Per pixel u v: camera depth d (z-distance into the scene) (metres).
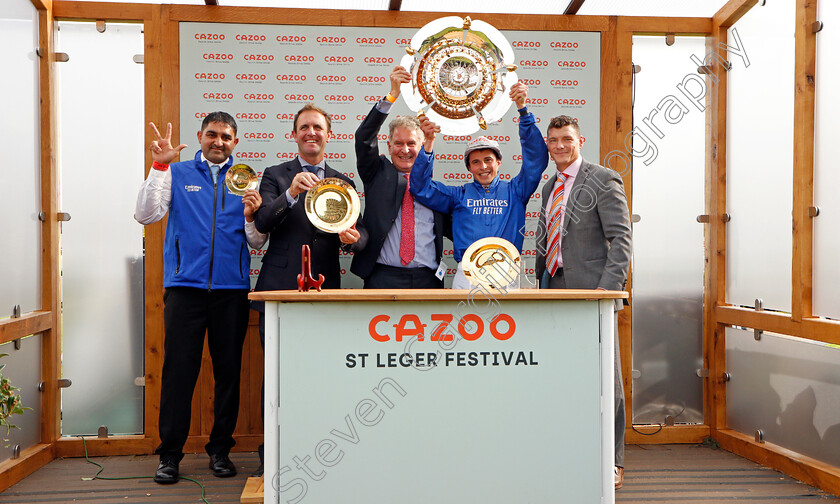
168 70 3.98
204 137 3.56
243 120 4.04
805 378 3.49
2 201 3.38
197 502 3.17
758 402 3.90
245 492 2.99
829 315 3.29
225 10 4.01
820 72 3.36
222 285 3.50
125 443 3.98
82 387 4.00
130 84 4.00
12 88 3.50
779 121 3.68
